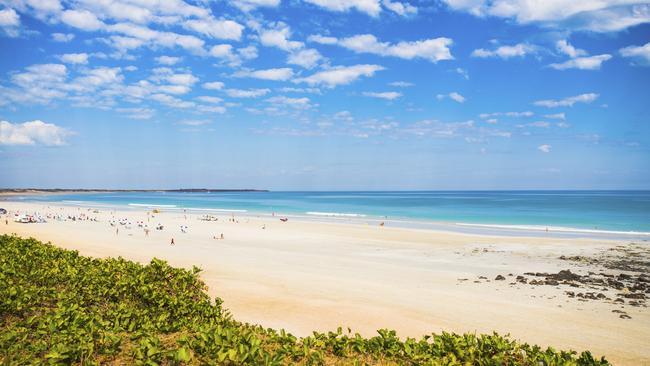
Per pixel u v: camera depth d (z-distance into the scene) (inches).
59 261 481.4
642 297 903.7
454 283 1026.1
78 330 277.4
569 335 669.9
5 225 2250.2
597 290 968.9
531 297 897.5
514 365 268.7
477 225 2588.6
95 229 2225.6
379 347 283.4
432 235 2066.9
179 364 243.4
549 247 1664.6
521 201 6530.5
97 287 389.1
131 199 7736.2
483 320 733.3
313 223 2726.4
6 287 353.4
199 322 336.2
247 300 807.7
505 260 1386.6
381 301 831.1
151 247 1588.3
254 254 1456.7
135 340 279.9
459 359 279.0
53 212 3641.7
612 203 5551.2
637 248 1633.9
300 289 909.8
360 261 1346.0
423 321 716.7
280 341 295.9
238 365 237.3
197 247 1619.1
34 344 259.6
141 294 384.5
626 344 633.0
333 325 677.9
